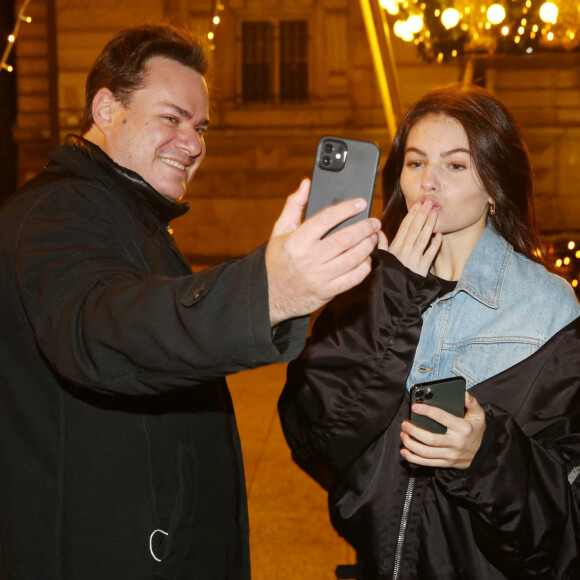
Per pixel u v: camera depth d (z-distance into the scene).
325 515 3.85
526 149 1.92
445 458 1.60
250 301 1.15
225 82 14.27
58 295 1.36
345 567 1.95
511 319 1.82
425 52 4.82
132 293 1.25
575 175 12.78
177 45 1.88
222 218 14.48
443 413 1.58
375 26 4.32
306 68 14.26
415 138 1.85
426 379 1.87
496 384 1.75
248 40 14.30
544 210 9.06
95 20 13.91
